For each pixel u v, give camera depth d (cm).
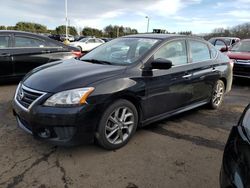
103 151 337
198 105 482
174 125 439
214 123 458
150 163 314
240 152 187
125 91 333
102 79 321
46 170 291
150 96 370
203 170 305
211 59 502
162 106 396
